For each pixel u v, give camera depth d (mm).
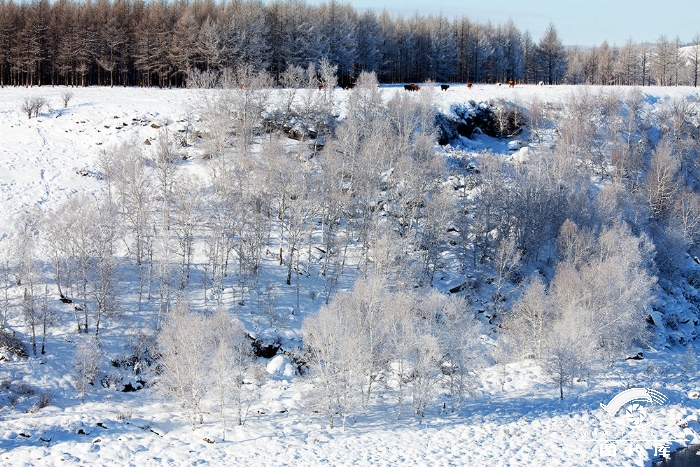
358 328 45094
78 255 54875
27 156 77438
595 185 83125
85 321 51844
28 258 50906
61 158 78375
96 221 56031
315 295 59594
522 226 68500
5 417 42812
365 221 65000
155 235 61156
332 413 44531
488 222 66750
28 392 45562
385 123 81562
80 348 48562
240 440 42188
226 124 76938
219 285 57781
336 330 44438
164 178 66375
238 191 62250
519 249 66375
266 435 42844
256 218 61219
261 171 66188
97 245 54281
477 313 60625
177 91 102125
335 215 63844
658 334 60938
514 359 54969
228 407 46875
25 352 48781
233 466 38750
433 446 41562
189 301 56281
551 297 55062
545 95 108250
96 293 52500
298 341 53906
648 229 72438
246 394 48531
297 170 65562
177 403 46875
